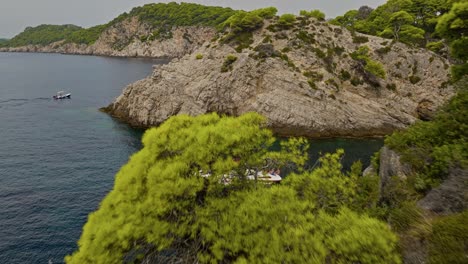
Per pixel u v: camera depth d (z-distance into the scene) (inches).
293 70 2785.4
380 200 680.4
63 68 6771.7
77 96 3740.2
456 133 620.4
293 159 703.7
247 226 466.3
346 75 2874.0
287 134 2464.3
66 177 1590.8
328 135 2456.9
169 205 484.1
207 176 544.7
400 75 2982.3
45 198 1365.7
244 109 2701.8
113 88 4377.5
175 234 498.6
